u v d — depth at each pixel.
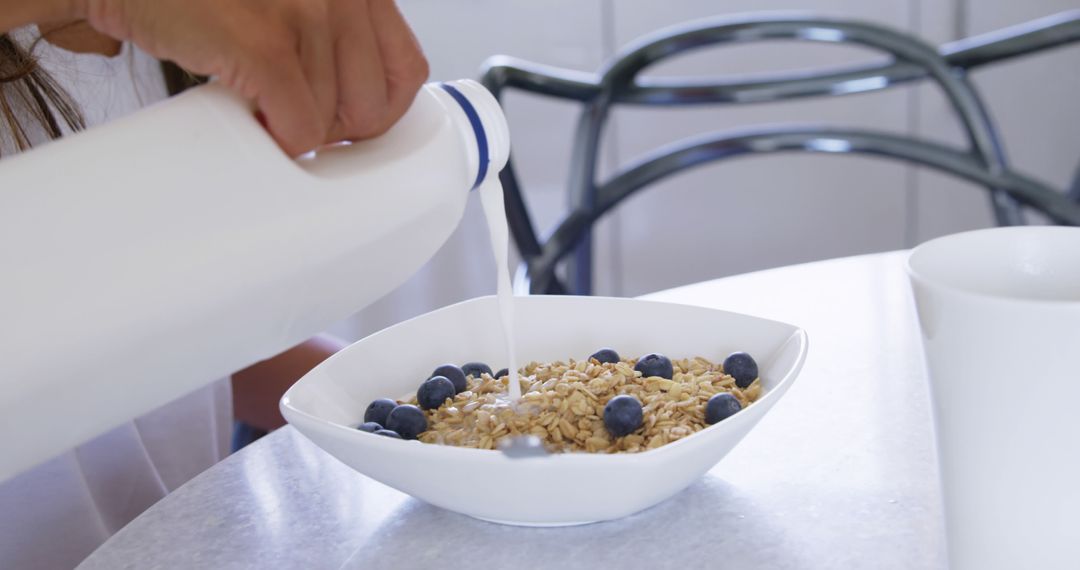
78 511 1.08
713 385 0.87
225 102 0.75
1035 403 0.67
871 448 0.87
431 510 0.85
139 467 1.15
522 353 0.96
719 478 0.85
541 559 0.80
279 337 0.79
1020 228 0.73
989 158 1.59
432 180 0.79
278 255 0.75
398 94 0.78
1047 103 2.81
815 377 0.95
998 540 0.69
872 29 1.63
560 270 1.70
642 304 0.94
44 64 1.12
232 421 1.37
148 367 0.74
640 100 1.63
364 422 0.88
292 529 0.84
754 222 2.97
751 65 2.84
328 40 0.76
